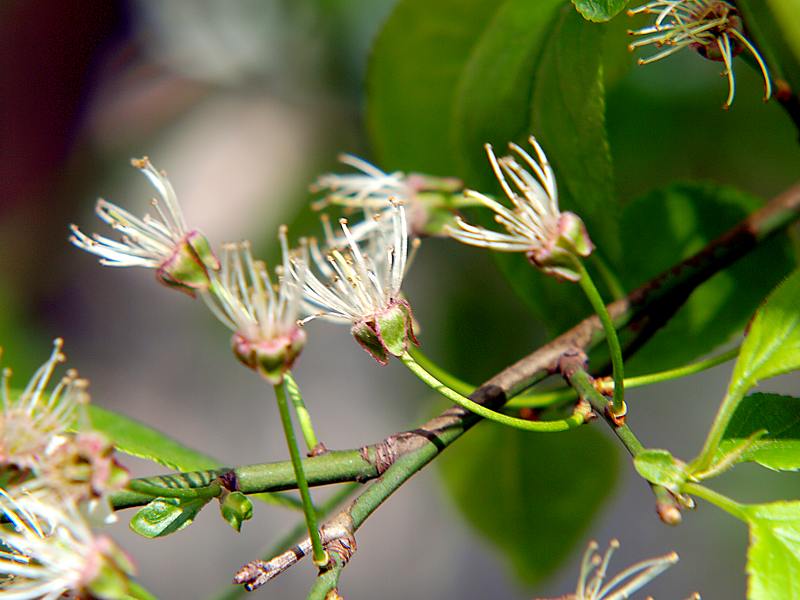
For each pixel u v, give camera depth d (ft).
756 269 0.89
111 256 0.77
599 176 0.83
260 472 0.76
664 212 0.91
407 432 0.77
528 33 0.86
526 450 0.97
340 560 0.74
